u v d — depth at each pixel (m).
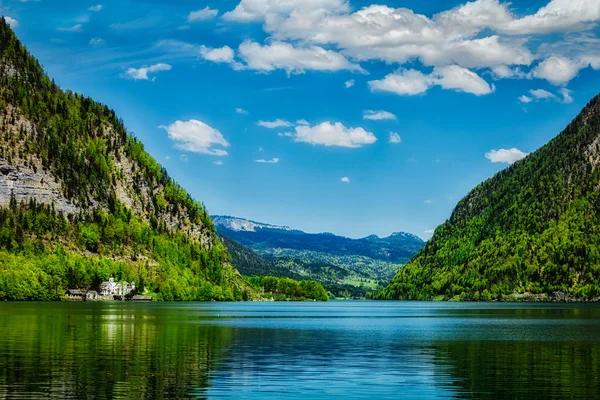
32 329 128.38
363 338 120.06
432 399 60.94
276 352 94.38
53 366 77.12
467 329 148.38
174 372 73.88
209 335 121.38
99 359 83.56
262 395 62.09
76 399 58.62
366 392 63.97
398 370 77.56
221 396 61.25
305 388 65.56
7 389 62.81
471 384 68.12
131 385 65.56
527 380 70.50
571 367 80.31
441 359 87.94
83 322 152.62
